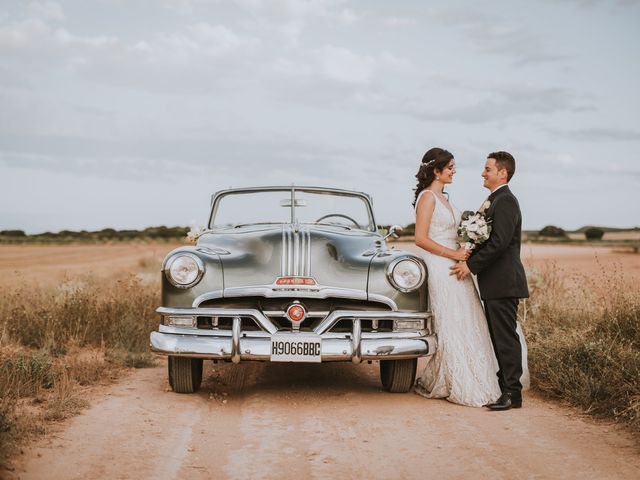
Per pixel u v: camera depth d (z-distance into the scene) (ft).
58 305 30.32
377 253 18.88
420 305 18.28
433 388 18.78
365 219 23.81
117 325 27.73
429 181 19.24
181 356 17.43
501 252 17.78
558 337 21.75
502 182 18.26
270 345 17.15
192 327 17.62
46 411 16.12
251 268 17.95
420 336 17.98
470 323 18.44
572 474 12.40
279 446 14.15
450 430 15.47
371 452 13.76
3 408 15.66
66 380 19.02
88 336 27.48
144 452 13.43
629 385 17.03
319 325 17.54
